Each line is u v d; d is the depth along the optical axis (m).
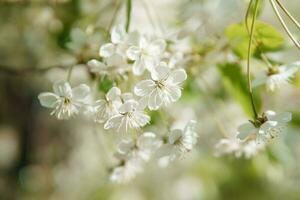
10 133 1.06
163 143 0.39
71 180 0.91
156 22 0.51
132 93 0.38
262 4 0.42
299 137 0.57
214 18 0.53
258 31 0.41
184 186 0.86
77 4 0.55
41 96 0.37
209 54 0.45
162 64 0.36
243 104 0.45
